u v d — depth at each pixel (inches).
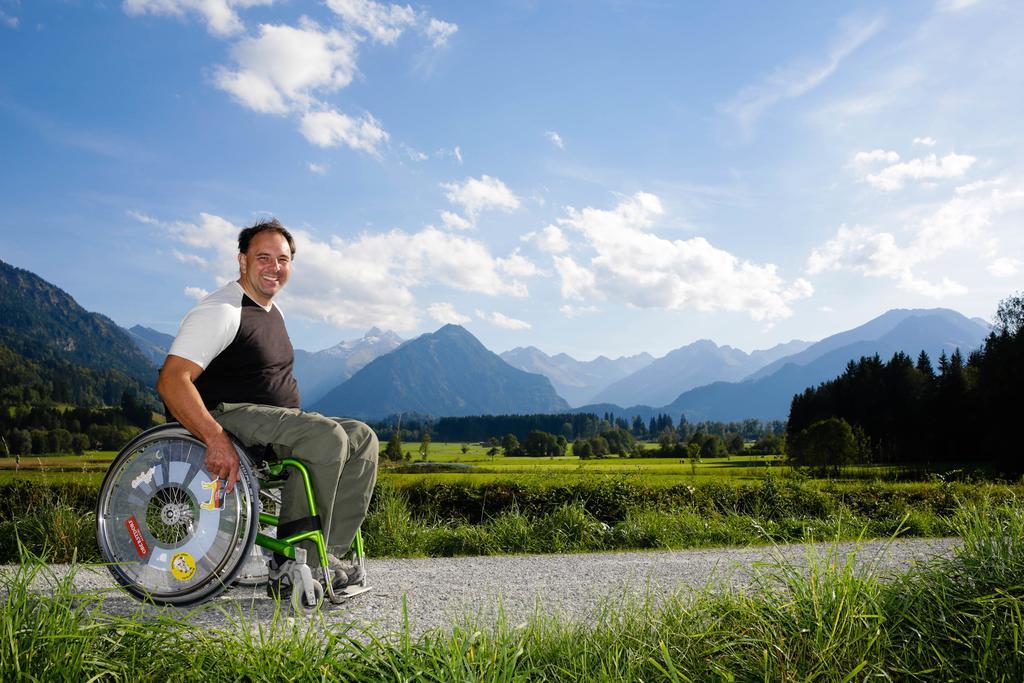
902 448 2864.2
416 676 109.7
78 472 381.7
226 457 156.4
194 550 157.2
